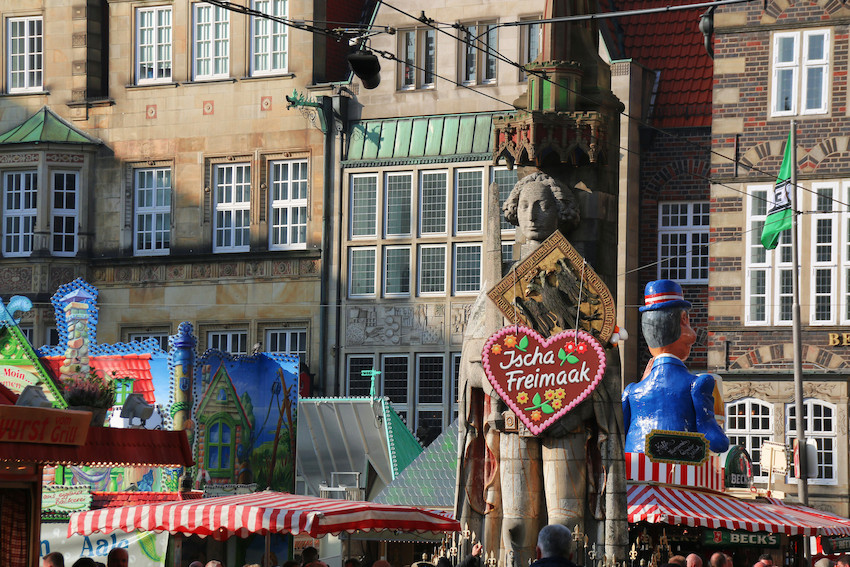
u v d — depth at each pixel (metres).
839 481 43.47
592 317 22.91
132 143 56.38
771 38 45.62
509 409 23.17
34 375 29.86
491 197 24.06
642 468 27.38
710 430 27.97
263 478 34.19
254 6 55.19
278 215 54.38
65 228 56.38
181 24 56.19
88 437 16.25
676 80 50.53
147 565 29.56
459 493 23.95
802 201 44.78
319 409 40.69
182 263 55.00
